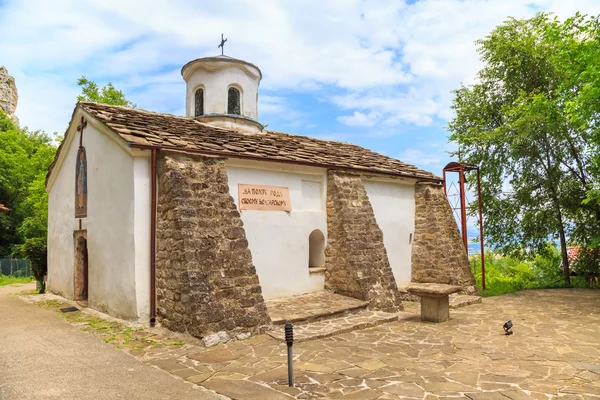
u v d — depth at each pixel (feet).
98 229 35.04
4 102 154.71
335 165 41.73
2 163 97.35
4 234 99.40
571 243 60.85
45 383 18.35
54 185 47.65
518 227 62.44
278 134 52.54
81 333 27.55
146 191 30.14
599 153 49.39
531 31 61.52
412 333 29.04
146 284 29.55
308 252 39.60
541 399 16.85
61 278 43.80
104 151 34.35
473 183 66.08
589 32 43.75
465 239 52.13
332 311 32.89
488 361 22.33
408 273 50.08
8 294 51.42
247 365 21.31
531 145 57.62
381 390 17.95
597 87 40.70
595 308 39.68
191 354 23.12
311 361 22.16
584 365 21.53
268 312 31.76
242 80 49.49
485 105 67.36
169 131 34.94
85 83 88.99
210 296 26.40
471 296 44.93
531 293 51.16
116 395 17.08
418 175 51.57
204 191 29.86
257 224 35.58
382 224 47.47
